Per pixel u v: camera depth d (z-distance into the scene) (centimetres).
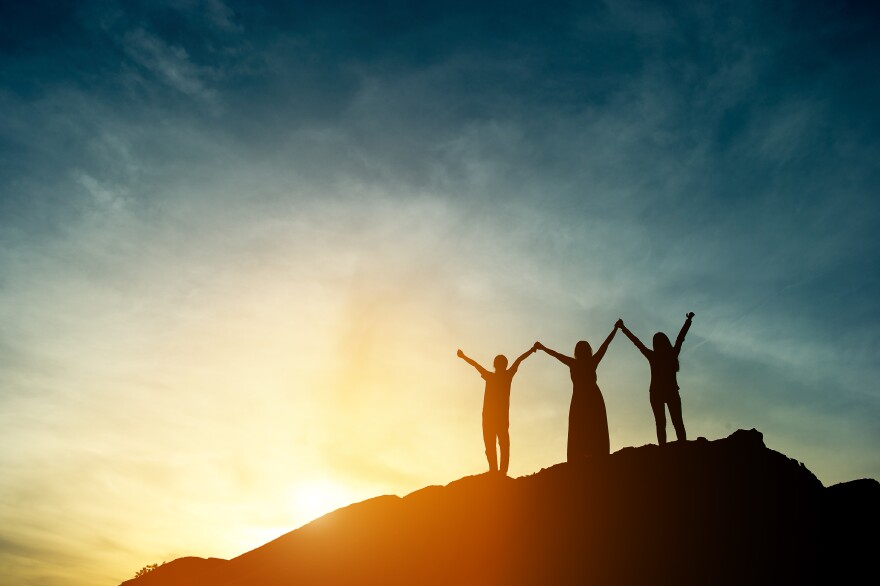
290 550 1891
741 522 1423
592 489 1597
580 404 1686
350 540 1822
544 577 1419
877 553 1355
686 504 1485
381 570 1645
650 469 1584
